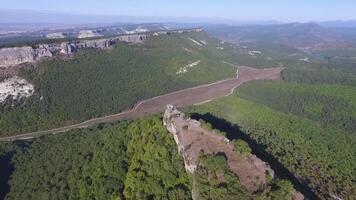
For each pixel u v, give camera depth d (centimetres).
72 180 19238
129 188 15700
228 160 14500
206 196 12738
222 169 13488
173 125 17325
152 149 16575
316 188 16675
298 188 14975
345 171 19975
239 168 14012
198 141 15862
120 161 18188
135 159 17175
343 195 16975
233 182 12962
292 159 18875
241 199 12312
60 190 18788
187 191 13875
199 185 13125
